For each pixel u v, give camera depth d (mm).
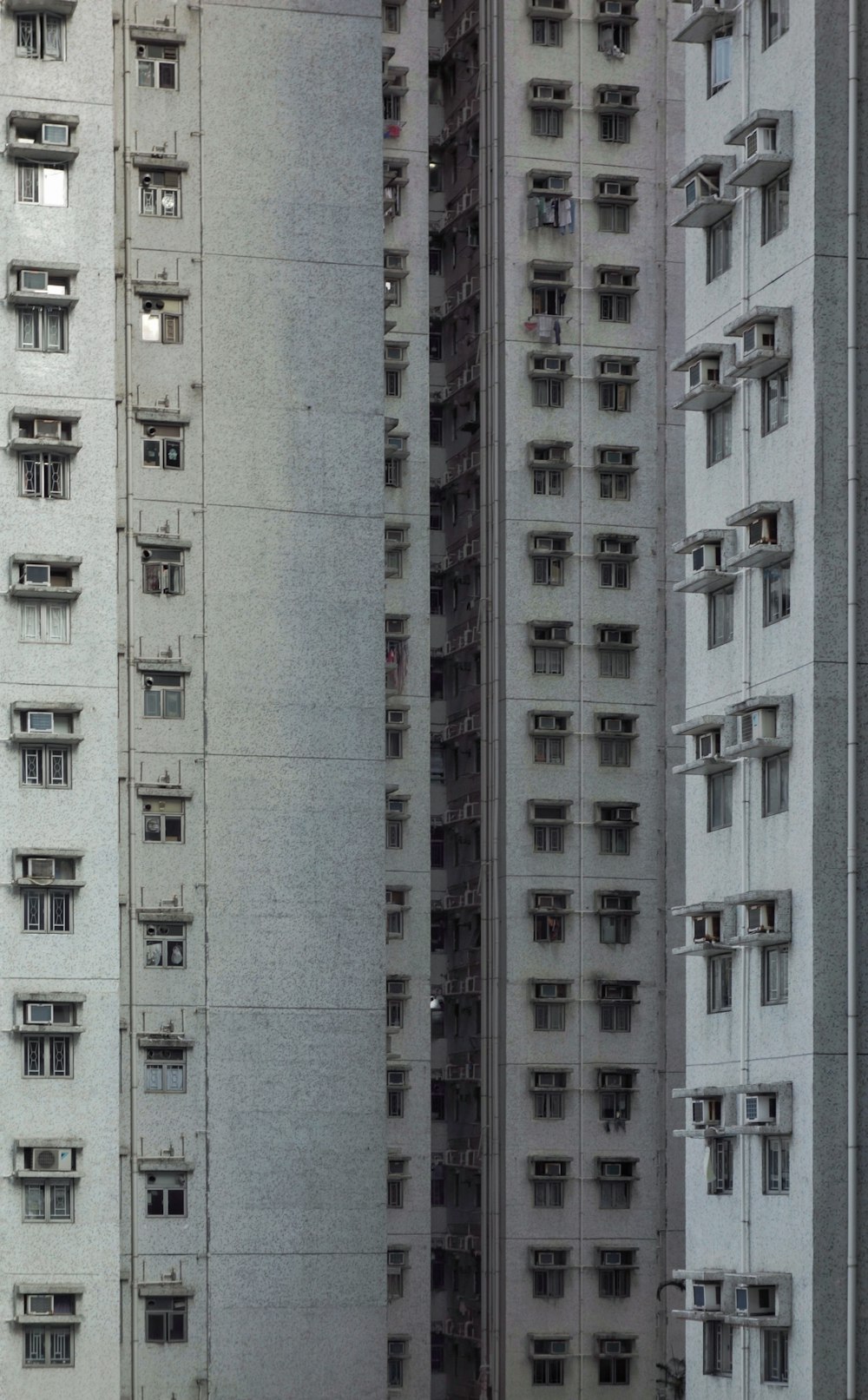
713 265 76125
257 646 92125
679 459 112938
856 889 68500
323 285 94250
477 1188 110562
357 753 92438
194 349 92812
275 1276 88875
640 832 110625
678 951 73938
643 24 114500
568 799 109875
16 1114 85312
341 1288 89312
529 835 109500
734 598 74000
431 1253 110375
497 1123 107875
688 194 75312
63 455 88188
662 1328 107250
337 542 93250
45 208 89000
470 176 116375
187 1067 89312
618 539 111625
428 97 117000
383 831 92312
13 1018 85562
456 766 115125
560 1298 106875
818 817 68750
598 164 113438
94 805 87125
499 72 113188
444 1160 112562
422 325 112188
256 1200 89000
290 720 92062
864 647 69500
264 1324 88562
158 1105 88812
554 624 110188
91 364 88750
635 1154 108375
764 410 73000
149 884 90062
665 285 113375
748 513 71062
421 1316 106250
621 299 113000
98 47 89938
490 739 110938
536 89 112812
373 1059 90875
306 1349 88750
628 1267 107188
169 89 94000
